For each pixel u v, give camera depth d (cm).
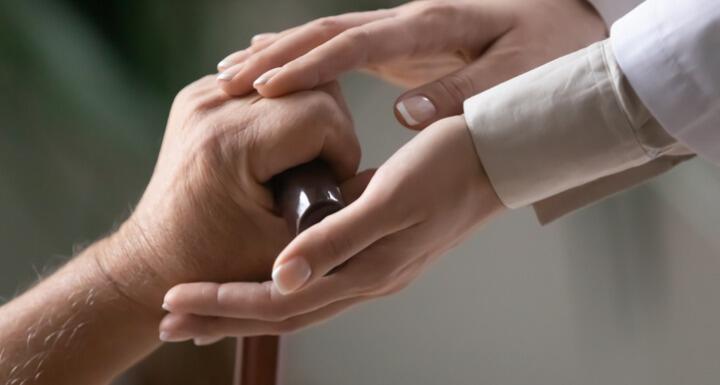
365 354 119
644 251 115
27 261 105
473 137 60
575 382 116
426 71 73
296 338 118
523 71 69
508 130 59
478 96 60
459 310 120
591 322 117
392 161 59
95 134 115
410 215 58
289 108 63
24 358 65
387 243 60
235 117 63
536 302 119
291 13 124
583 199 67
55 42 117
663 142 60
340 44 64
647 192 115
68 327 65
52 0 119
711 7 57
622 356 114
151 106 120
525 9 72
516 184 60
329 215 60
